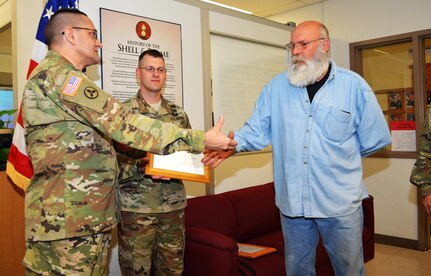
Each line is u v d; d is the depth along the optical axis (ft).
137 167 6.42
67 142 4.52
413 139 12.89
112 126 4.38
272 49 11.57
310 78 5.45
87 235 4.60
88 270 4.64
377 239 13.60
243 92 10.69
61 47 4.86
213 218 8.48
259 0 14.16
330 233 5.60
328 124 5.40
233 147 5.43
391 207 13.25
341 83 5.51
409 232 12.85
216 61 9.96
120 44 7.72
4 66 10.64
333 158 5.42
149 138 4.51
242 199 9.43
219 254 6.64
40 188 4.51
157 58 7.01
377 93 13.93
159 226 6.79
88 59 5.09
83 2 7.17
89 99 4.35
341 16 14.12
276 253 8.25
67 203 4.46
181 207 6.89
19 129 6.66
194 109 9.19
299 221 5.82
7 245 7.25
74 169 4.53
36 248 4.63
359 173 5.65
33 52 6.64
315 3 14.71
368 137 5.63
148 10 8.23
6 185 7.27
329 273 8.74
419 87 12.50
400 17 12.78
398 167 13.05
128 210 6.48
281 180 5.96
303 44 5.54
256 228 9.45
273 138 6.05
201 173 6.36
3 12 9.57
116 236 7.72
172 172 6.08
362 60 14.25
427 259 11.70
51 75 4.49
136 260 6.57
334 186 5.43
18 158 6.59
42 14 6.73
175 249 6.85
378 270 10.84
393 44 13.38
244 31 10.57
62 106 4.45
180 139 4.75
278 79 6.05
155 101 7.18
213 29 9.72
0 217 7.17
